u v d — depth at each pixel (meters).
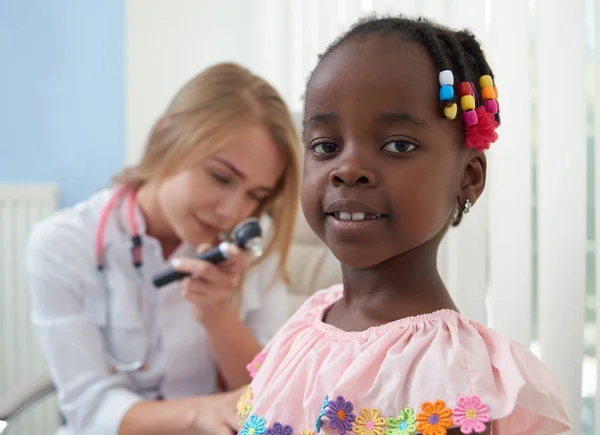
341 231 0.54
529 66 1.06
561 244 1.00
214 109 1.08
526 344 1.05
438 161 0.54
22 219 1.76
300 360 0.59
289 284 1.30
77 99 1.84
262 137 1.08
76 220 1.21
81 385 1.09
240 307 1.25
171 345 1.18
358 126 0.53
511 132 1.06
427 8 1.18
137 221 1.19
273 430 0.55
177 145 1.09
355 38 0.56
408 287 0.58
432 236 0.56
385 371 0.52
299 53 1.56
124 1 1.83
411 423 0.49
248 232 1.06
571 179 1.00
